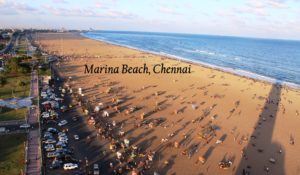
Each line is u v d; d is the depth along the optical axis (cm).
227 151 6325
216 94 10806
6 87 10025
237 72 16450
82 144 6247
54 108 8206
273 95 11119
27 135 6256
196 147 6412
